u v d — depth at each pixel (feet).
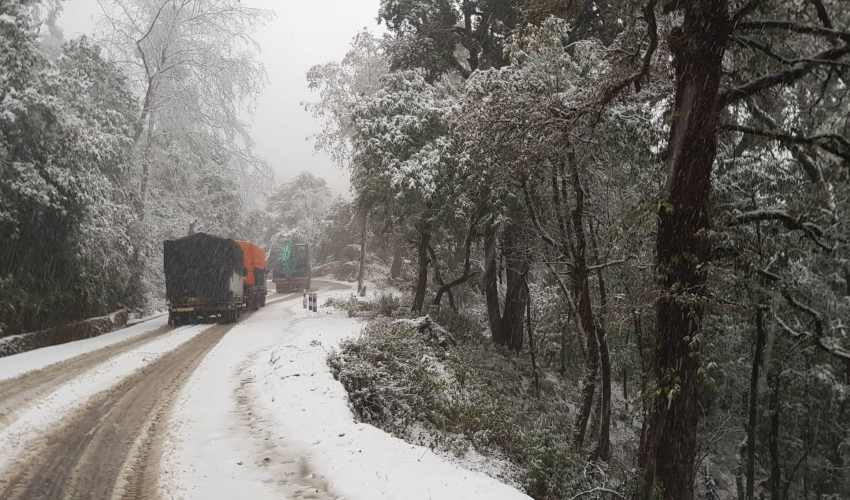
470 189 65.05
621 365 71.26
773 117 42.83
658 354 32.58
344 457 22.94
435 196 68.23
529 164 46.14
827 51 32.27
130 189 94.32
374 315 81.20
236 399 35.78
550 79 48.70
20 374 39.83
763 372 48.03
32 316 56.80
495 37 84.23
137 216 93.25
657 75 46.09
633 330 60.03
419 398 44.34
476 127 48.06
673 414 31.35
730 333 49.73
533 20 45.34
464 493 18.56
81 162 67.10
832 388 47.11
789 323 46.62
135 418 30.19
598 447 50.03
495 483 19.94
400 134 70.95
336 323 75.41
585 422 48.98
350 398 37.32
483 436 42.60
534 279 91.56
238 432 28.02
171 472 21.62
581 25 68.49
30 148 59.36
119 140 87.45
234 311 85.35
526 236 65.05
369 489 19.61
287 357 46.01
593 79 46.98
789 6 32.63
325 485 20.67
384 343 51.01
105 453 24.11
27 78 59.00
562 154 47.44
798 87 42.09
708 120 31.60
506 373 69.10
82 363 46.37
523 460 41.16
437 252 103.24
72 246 64.95
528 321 70.69
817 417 51.98
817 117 40.68
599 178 52.11
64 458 23.21
